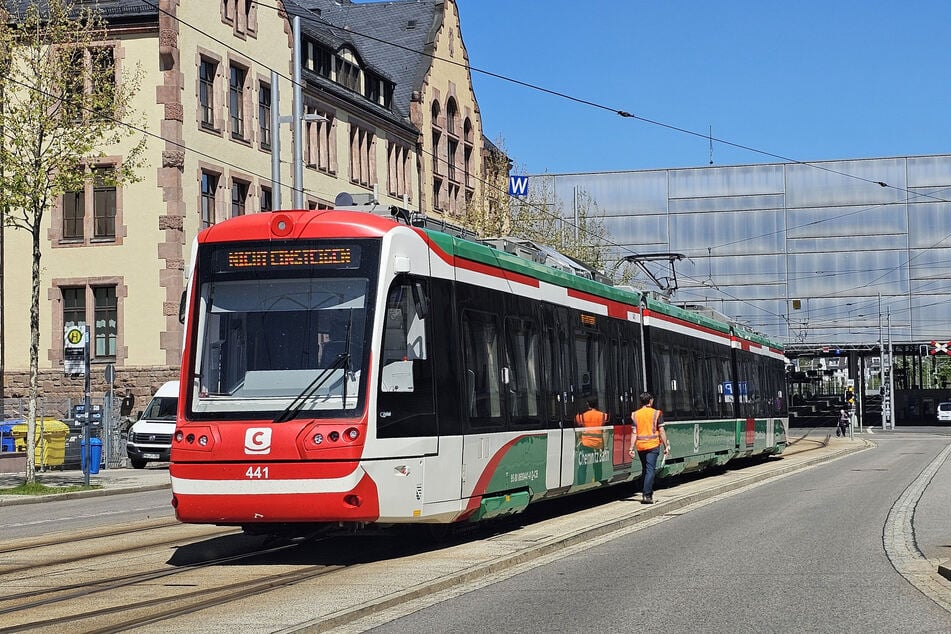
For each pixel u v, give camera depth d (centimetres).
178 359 3994
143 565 1336
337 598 1051
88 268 4075
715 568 1287
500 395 1575
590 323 1994
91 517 2102
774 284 7644
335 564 1320
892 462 3953
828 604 1047
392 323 1334
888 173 7494
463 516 1457
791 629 927
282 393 1302
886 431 8344
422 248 1408
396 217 1499
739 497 2355
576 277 1956
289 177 4625
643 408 2072
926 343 7438
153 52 3997
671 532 1673
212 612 995
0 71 2761
